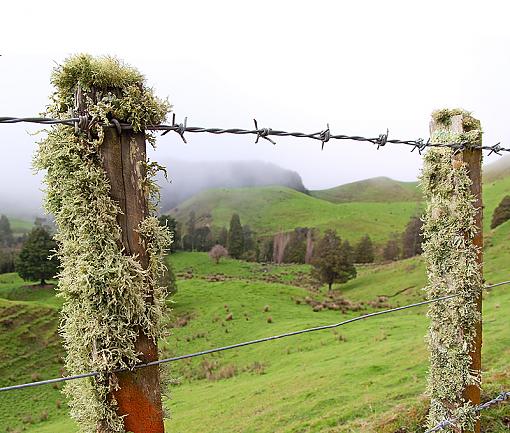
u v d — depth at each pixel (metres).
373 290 57.75
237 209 182.88
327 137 3.30
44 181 2.18
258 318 40.91
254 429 14.14
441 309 4.26
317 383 17.20
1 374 30.53
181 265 93.88
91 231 2.07
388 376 15.33
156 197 2.22
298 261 103.88
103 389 2.14
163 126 2.25
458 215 4.14
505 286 34.81
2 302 38.41
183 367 29.86
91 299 2.10
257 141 2.98
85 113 2.04
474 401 4.22
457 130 4.15
